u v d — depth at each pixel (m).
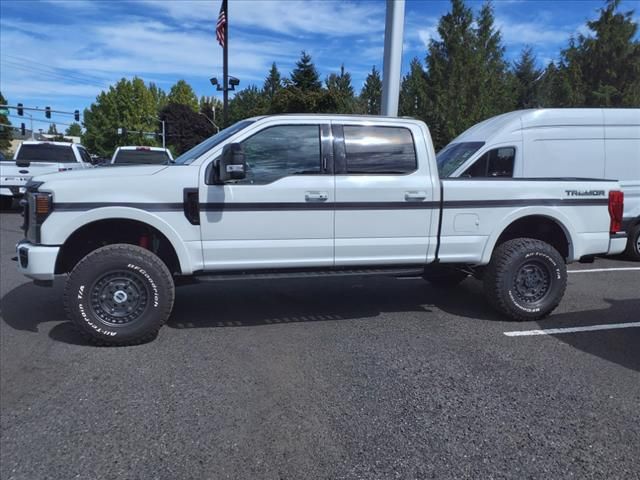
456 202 5.52
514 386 4.08
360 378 4.20
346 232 5.26
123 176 4.80
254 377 4.20
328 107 41.59
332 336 5.24
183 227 4.90
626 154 9.40
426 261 5.54
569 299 6.78
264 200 5.01
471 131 10.03
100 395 3.85
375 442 3.26
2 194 14.48
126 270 4.73
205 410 3.64
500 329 5.52
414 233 5.44
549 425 3.48
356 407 3.71
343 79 64.19
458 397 3.88
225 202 4.93
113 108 80.56
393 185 5.32
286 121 5.15
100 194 4.73
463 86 26.84
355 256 5.33
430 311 6.19
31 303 6.20
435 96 27.50
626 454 3.15
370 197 5.27
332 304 6.45
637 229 9.53
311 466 3.00
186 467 2.98
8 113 65.44
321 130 5.22
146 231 5.16
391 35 10.66
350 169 5.27
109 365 4.41
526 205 5.73
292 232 5.12
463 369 4.41
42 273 4.67
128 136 80.12
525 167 9.09
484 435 3.35
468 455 3.13
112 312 4.79
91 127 82.50
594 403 3.80
